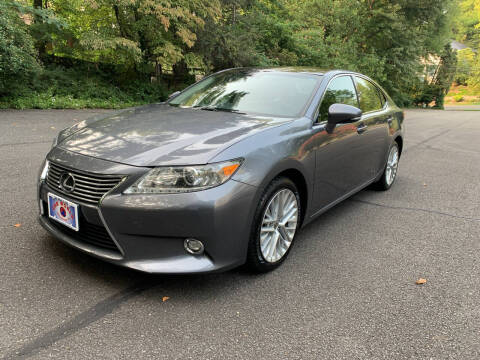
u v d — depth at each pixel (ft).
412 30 101.30
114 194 7.36
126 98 46.06
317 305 7.99
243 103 11.06
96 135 8.80
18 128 24.62
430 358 6.64
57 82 41.19
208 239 7.47
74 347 6.28
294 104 10.70
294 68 12.86
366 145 13.19
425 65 121.39
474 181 19.85
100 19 46.09
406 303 8.29
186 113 10.39
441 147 31.94
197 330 6.93
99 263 8.94
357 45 92.99
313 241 11.24
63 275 8.33
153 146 7.97
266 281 8.80
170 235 7.34
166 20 42.11
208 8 46.70
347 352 6.64
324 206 11.28
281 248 9.47
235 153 7.88
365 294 8.54
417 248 11.16
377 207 14.67
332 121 10.32
